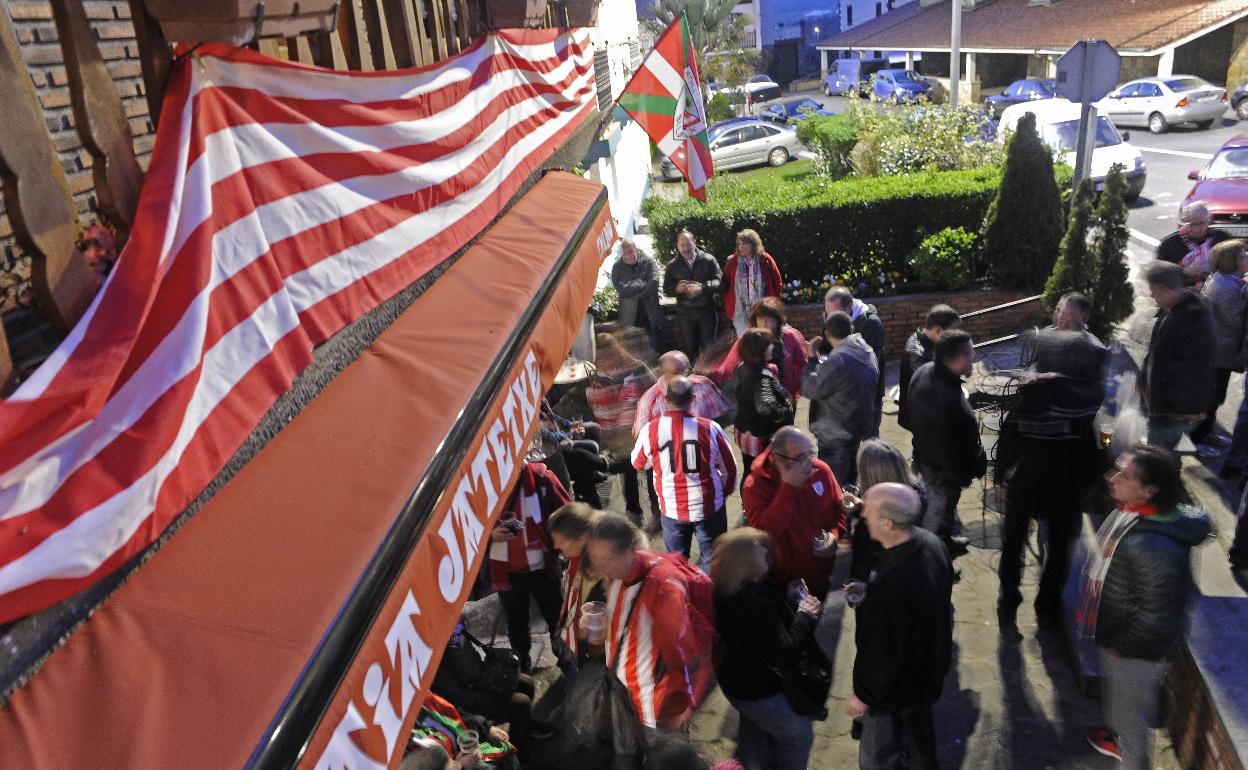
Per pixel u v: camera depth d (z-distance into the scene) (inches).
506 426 138.9
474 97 195.3
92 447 78.6
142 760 69.3
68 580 75.2
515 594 214.8
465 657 185.5
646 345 376.2
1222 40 1182.9
